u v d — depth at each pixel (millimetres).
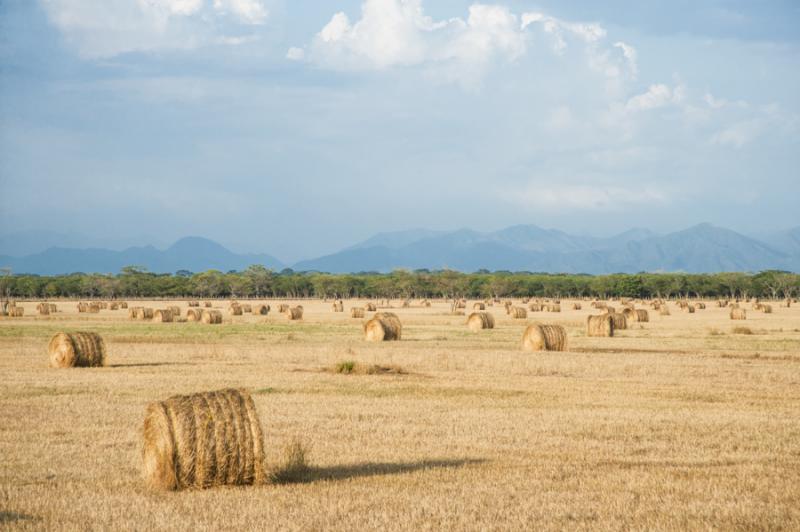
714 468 31734
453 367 66562
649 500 26875
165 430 28219
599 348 84375
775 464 32531
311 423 41156
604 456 34000
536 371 64188
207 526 23953
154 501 26797
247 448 29000
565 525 24125
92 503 26469
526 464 32406
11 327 125625
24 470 31203
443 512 25344
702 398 50344
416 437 37875
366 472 31203
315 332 112688
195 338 100250
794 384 56844
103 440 36812
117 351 79625
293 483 29438
